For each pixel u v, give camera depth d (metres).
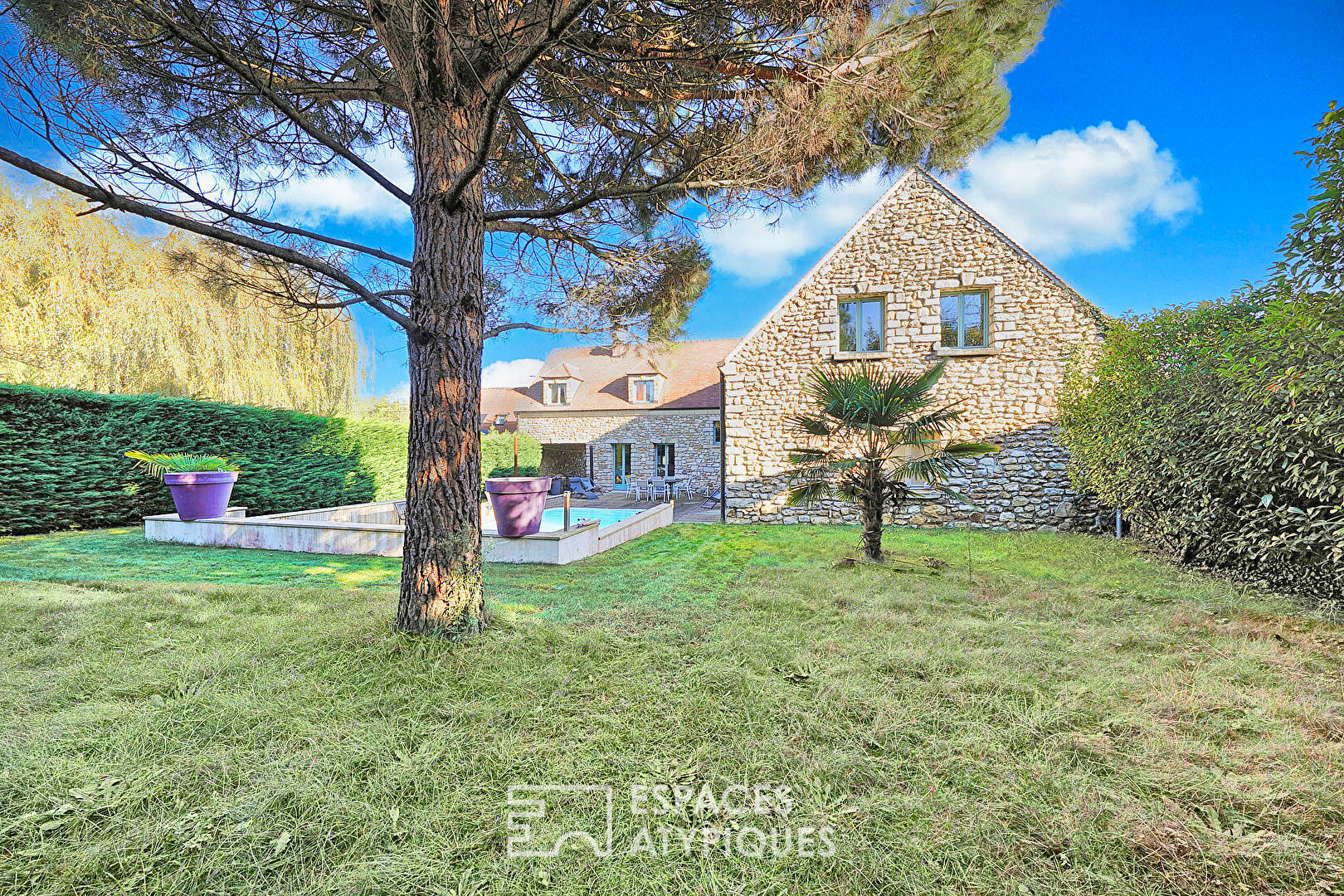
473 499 3.39
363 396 13.96
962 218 10.48
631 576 5.48
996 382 10.20
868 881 1.51
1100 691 2.69
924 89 4.09
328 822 1.71
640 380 21.70
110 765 1.96
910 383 6.75
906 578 5.39
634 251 4.74
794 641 3.43
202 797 1.81
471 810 1.80
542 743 2.19
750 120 3.80
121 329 10.02
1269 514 4.31
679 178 3.88
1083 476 8.85
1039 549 7.27
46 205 9.72
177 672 2.77
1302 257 3.49
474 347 3.40
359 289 3.06
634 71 3.50
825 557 6.77
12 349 9.15
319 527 6.82
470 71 3.25
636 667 2.98
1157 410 6.06
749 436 11.27
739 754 2.14
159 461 7.84
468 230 3.36
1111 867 1.57
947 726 2.36
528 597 4.61
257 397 11.68
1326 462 3.73
